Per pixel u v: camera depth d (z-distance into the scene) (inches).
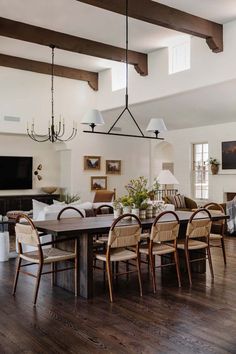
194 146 408.5
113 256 157.2
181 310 140.9
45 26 259.9
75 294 159.3
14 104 351.6
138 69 324.8
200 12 239.9
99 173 413.1
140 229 161.2
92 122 211.5
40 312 139.0
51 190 397.7
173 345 112.1
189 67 297.4
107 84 379.6
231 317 134.0
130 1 211.2
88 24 255.9
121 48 308.8
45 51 314.3
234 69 257.6
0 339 116.2
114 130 423.2
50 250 166.1
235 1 223.3
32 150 398.0
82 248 158.2
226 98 311.9
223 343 113.4
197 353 107.1
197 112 356.8
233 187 363.3
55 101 376.2
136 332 121.4
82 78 378.6
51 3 221.9
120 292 163.5
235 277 185.5
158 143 446.6
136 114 391.2
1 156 375.2
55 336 118.4
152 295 159.0
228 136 367.6
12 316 134.9
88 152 403.5
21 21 250.8
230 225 302.0
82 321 130.6
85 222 172.6
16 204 372.8
